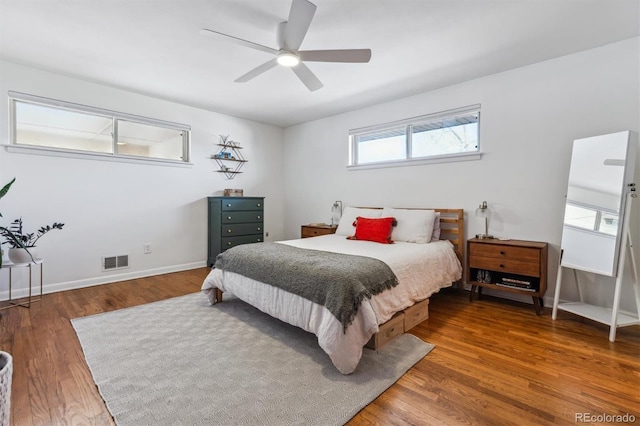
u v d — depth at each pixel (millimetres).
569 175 2664
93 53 2783
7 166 3033
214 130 4656
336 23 2285
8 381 1039
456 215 3471
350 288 1845
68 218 3395
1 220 3018
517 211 3076
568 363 1868
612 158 2355
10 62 3000
